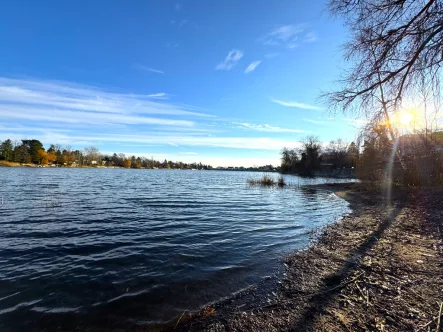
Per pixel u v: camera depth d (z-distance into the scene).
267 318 3.52
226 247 7.16
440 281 4.04
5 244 7.26
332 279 4.70
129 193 23.53
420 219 8.98
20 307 3.93
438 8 4.21
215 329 3.33
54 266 5.63
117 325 3.52
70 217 11.44
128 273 5.27
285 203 17.80
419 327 2.92
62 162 112.50
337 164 66.94
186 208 14.85
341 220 10.78
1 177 40.31
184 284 4.78
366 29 5.04
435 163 18.50
